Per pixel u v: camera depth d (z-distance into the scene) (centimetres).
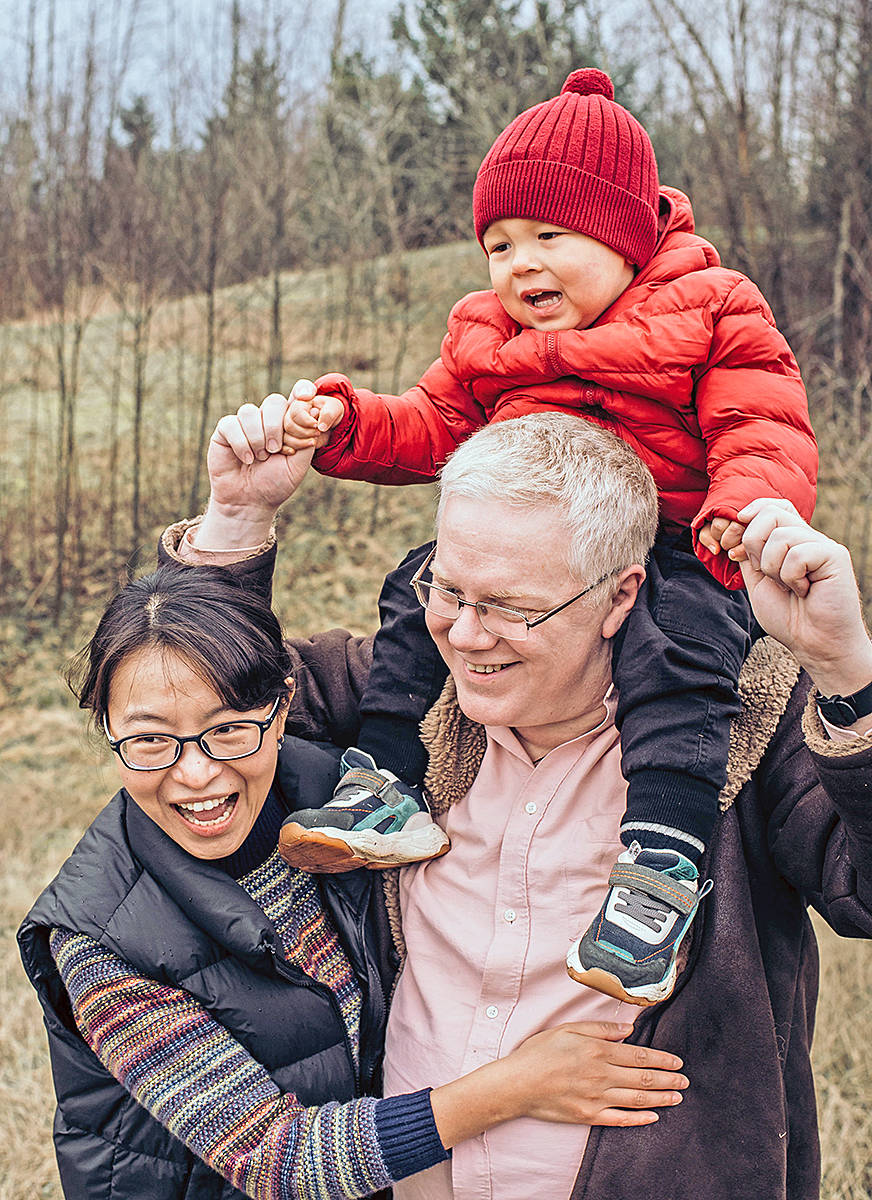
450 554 143
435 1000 158
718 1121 144
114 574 855
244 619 147
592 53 1104
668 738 144
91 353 1173
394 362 1179
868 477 743
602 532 141
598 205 161
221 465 162
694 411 161
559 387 166
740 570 139
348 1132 139
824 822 141
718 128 991
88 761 657
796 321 945
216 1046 145
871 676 121
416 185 1319
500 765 163
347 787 163
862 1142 319
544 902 153
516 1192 146
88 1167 149
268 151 1038
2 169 995
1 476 981
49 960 152
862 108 941
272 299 1145
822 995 387
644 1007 146
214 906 147
